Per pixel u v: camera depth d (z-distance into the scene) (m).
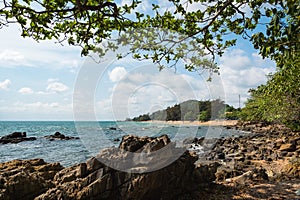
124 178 7.03
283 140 19.59
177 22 5.31
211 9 5.17
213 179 9.56
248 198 7.69
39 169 8.94
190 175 8.48
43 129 62.94
